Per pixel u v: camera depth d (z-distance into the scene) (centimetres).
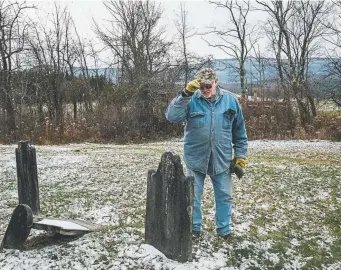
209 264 422
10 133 2208
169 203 431
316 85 2391
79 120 2480
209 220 568
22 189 623
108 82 3312
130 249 455
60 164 1102
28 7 2619
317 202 680
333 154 1429
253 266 428
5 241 472
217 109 449
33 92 2944
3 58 2531
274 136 2175
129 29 2983
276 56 2875
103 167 1048
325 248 480
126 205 659
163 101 2547
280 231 533
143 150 1611
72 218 586
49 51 3200
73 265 424
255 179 870
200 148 454
